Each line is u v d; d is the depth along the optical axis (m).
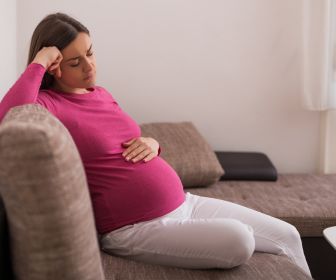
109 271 1.39
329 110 2.75
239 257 1.37
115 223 1.49
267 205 2.09
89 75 1.52
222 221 1.41
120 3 2.60
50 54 1.46
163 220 1.48
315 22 2.54
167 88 2.73
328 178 2.60
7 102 1.37
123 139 1.58
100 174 1.49
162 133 2.48
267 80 2.76
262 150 2.83
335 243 1.53
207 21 2.67
